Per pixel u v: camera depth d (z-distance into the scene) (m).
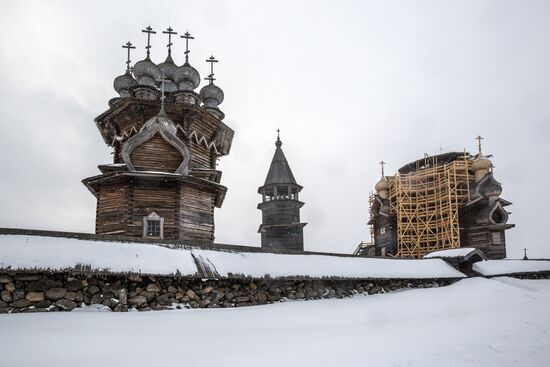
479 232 40.06
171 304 12.40
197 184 20.72
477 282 20.70
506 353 8.38
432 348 8.12
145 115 22.17
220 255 14.09
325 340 8.39
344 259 17.98
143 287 12.17
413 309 13.74
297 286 15.68
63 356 6.68
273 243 44.81
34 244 10.90
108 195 20.05
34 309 10.50
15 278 10.54
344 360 6.88
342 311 12.99
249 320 10.91
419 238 44.31
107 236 12.48
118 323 9.55
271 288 14.91
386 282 18.61
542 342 9.60
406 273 19.16
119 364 6.31
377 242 51.22
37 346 7.18
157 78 24.69
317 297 15.91
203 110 22.91
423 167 48.75
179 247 13.43
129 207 19.17
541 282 23.53
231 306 13.50
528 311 13.99
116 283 11.78
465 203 41.22
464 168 42.28
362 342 8.30
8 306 10.26
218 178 24.70
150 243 13.06
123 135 22.80
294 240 44.78
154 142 20.98
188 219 20.19
